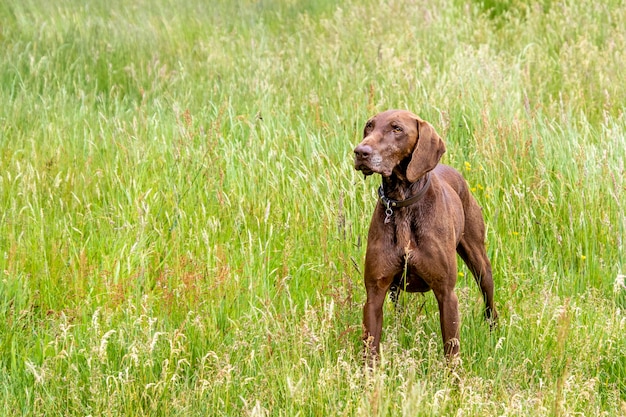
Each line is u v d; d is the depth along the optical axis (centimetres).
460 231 834
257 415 604
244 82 1402
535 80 1476
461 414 638
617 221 977
